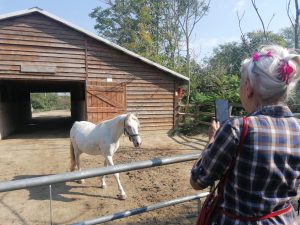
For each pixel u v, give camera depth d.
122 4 33.81
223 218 1.15
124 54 12.09
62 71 11.24
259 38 18.92
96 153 5.20
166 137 11.25
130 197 4.73
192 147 9.20
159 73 12.74
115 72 12.06
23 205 4.45
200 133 11.41
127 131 4.73
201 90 16.95
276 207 1.09
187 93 14.46
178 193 4.86
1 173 6.44
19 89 16.94
